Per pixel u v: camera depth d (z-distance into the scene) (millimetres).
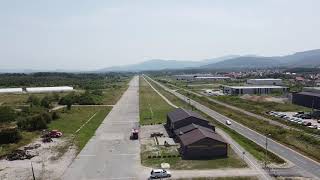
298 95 144625
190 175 59531
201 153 70625
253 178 57562
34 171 63406
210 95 194250
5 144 81688
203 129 80750
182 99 175625
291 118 111375
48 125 102500
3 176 61000
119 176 60344
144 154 73438
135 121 113812
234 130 95438
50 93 198375
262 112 127250
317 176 58219
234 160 67875
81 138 88625
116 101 171250
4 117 107125
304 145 78000
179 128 89562
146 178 59094
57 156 72750
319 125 100188
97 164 67188
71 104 149250
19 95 186250
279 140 83875
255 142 81500
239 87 198375
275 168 62562
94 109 140125
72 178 59688
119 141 85625
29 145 81312
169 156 71125
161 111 135250
